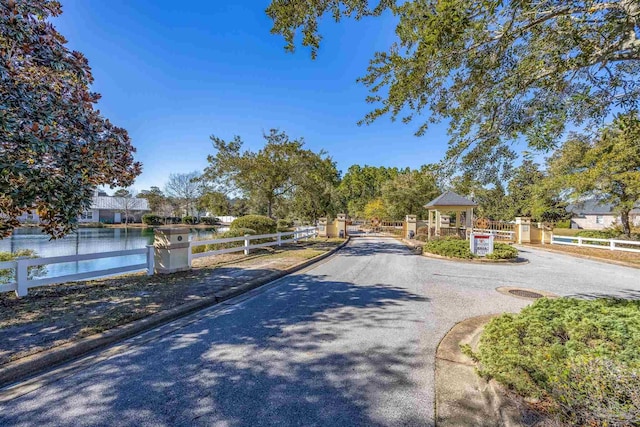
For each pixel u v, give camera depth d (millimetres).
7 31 4281
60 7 5512
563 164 16438
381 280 8016
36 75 4934
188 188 47156
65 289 6297
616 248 14562
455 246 12500
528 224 18844
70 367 3352
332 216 27938
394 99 3848
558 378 2365
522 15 2943
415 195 29500
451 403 2709
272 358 3561
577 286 7523
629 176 13438
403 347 3873
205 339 4109
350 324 4711
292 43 4047
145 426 2389
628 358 2674
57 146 4398
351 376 3168
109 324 4340
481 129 4055
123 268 7301
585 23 2842
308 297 6277
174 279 7367
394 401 2742
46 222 5652
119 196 52656
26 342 3711
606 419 1923
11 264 5555
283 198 21109
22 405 2660
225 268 8930
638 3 2406
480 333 4332
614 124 3811
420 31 3201
